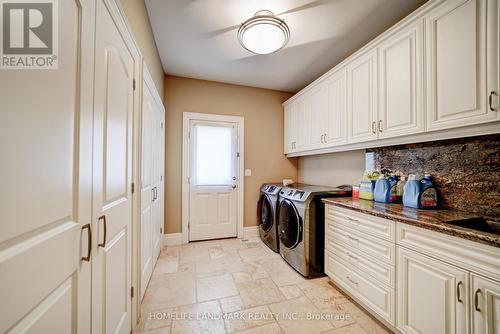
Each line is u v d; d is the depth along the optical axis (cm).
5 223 46
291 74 297
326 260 203
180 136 306
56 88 62
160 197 270
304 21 188
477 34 114
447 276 107
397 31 158
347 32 204
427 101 139
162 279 208
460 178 147
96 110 86
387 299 139
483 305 94
